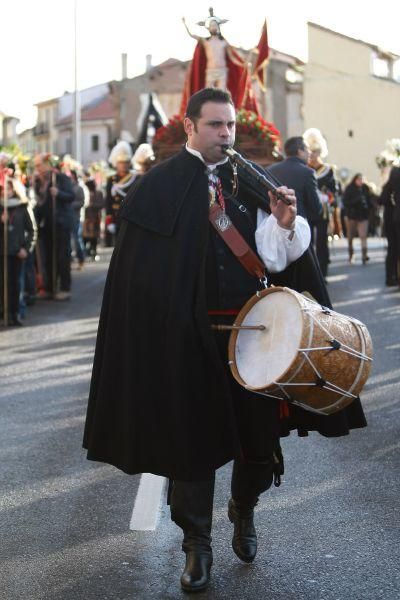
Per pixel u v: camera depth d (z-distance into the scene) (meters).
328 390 5.98
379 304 19.86
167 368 6.13
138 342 6.21
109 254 38.91
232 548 6.93
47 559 6.88
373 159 82.69
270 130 21.36
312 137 21.39
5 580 6.52
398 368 13.25
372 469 8.84
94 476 8.83
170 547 7.09
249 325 6.22
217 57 24.56
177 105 92.94
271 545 7.05
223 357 6.30
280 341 5.99
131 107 93.19
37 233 22.61
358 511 7.72
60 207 22.56
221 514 7.70
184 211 6.28
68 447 9.77
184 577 6.27
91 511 7.88
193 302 6.17
